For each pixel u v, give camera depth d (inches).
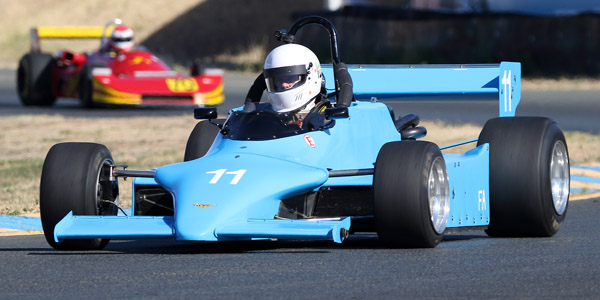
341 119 1018.1
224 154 965.2
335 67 1090.7
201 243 1047.0
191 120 2741.1
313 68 1023.0
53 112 3038.9
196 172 920.9
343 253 909.8
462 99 1328.7
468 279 772.0
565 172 1091.9
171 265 850.1
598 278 778.8
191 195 879.7
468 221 1002.7
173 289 739.4
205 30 5999.0
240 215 858.8
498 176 1045.2
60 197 935.0
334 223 847.7
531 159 1033.5
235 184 885.8
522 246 971.9
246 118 1009.5
